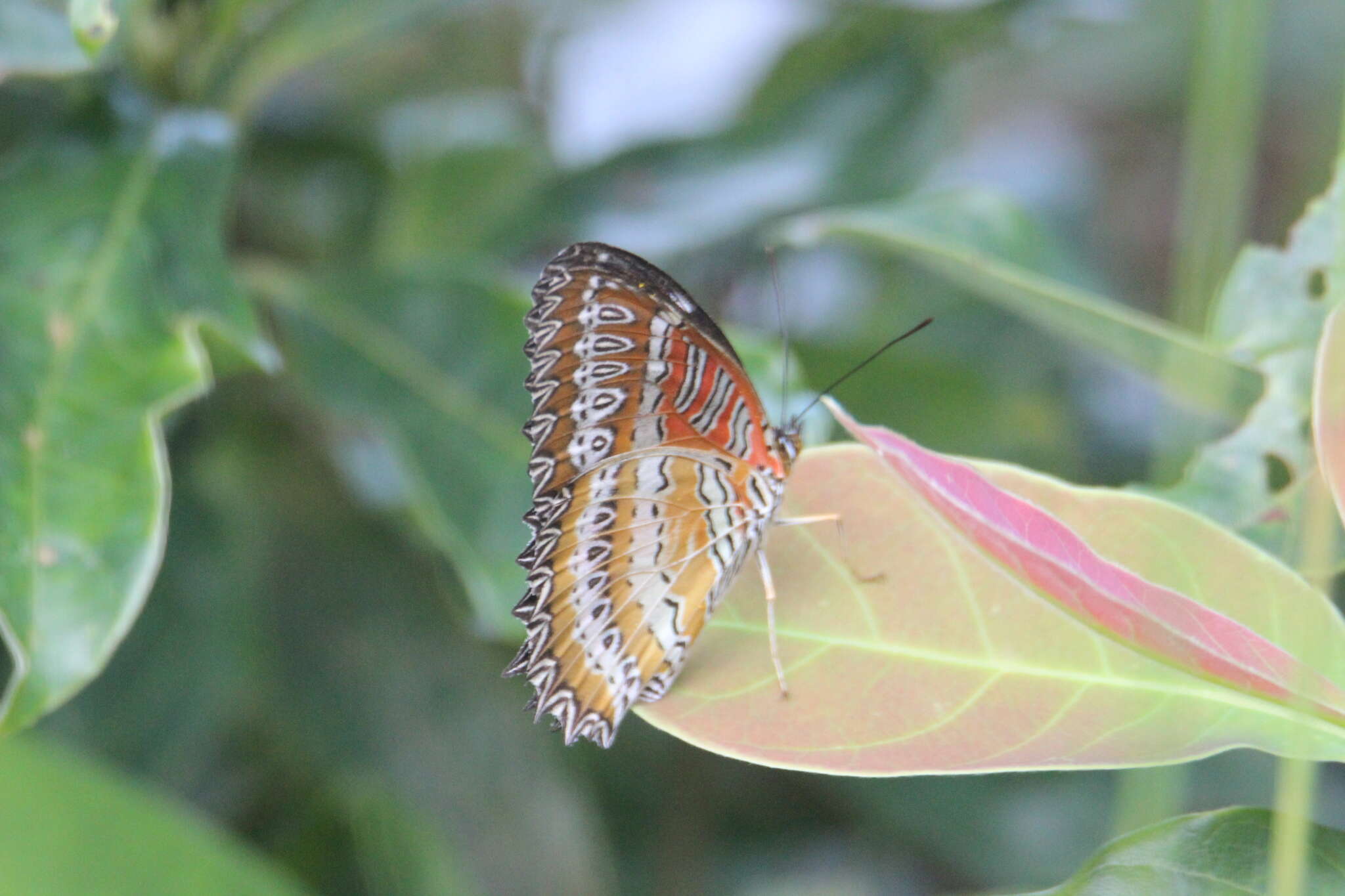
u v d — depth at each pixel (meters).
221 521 1.21
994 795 1.25
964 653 1.11
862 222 1.16
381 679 1.22
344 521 1.23
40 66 1.16
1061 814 1.25
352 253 1.26
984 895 1.09
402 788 1.21
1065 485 1.12
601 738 1.12
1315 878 1.09
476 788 1.21
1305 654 1.09
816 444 1.17
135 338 1.15
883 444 1.09
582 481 1.12
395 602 1.22
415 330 1.19
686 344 1.11
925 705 1.10
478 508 1.17
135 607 1.13
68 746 1.19
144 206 1.17
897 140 1.25
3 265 1.16
